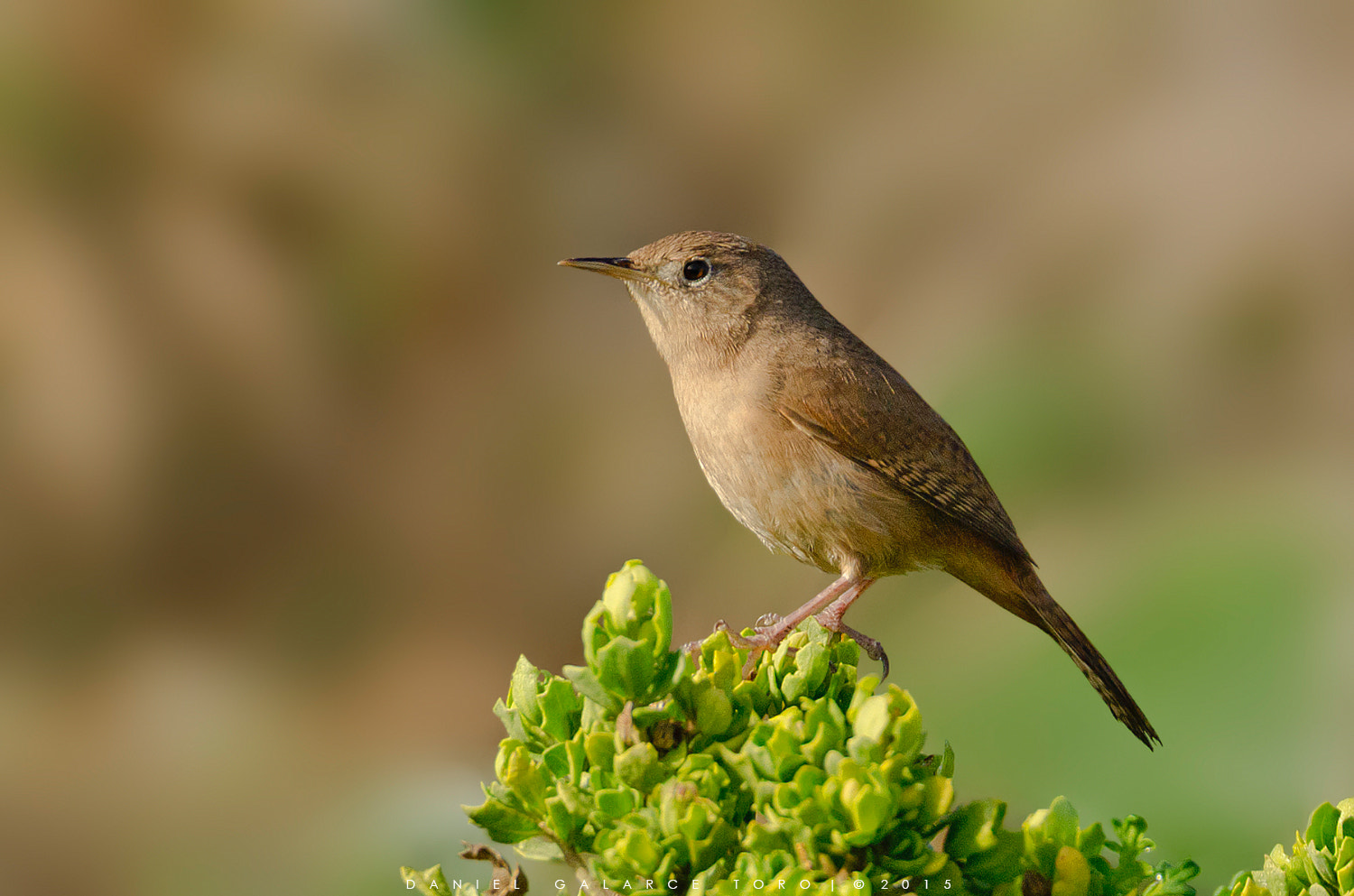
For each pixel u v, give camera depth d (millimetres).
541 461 12102
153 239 12352
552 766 3965
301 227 12594
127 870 8516
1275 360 9547
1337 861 3859
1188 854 5672
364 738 10070
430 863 6457
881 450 6980
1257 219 10383
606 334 12789
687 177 13227
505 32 12719
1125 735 6027
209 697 10641
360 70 12477
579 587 11469
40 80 11836
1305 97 11156
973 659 6883
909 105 12953
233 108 12219
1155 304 9914
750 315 7246
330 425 12320
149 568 11766
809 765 3627
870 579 7254
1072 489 8164
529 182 12922
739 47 13344
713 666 4059
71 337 12039
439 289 12703
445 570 11797
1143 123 11680
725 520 11086
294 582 11828
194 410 12125
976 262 11391
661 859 3666
